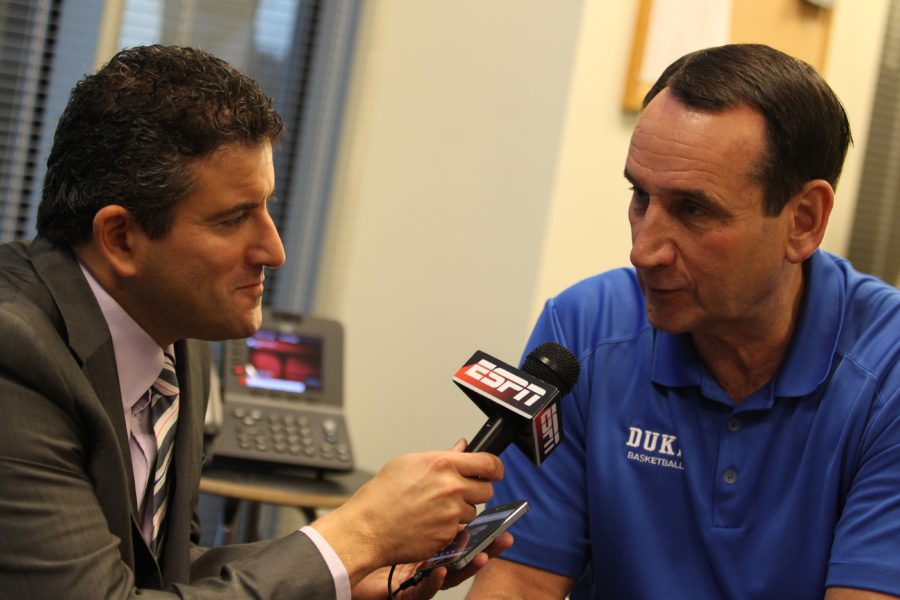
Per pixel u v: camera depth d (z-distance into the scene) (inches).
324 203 129.2
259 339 98.9
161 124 46.8
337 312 130.0
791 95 51.9
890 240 151.4
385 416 123.1
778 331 57.2
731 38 115.5
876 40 139.6
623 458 60.9
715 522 58.6
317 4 128.0
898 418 55.6
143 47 48.8
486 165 115.3
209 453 89.4
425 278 120.5
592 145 110.7
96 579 45.3
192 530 62.7
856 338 58.7
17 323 45.6
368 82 128.1
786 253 54.7
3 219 110.9
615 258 115.3
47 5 109.8
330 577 47.9
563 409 62.4
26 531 44.5
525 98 112.0
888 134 146.9
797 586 57.6
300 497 86.7
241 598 46.5
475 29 118.0
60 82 111.7
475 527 51.6
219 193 47.8
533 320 108.5
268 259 49.9
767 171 51.4
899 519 54.2
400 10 126.5
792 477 57.9
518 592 61.1
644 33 110.3
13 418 44.9
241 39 123.9
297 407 96.7
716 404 59.5
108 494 48.3
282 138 51.4
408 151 124.0
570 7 108.3
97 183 47.4
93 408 47.4
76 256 49.9
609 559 61.0
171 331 51.7
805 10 122.6
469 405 113.7
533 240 109.5
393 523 49.1
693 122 51.3
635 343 62.6
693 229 52.0
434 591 49.9
